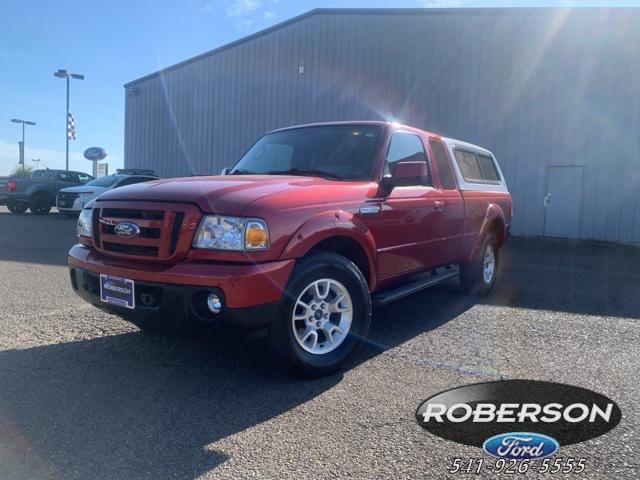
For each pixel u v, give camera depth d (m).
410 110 17.05
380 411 3.20
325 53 18.30
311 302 3.65
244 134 20.47
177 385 3.58
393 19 17.16
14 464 2.58
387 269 4.47
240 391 3.49
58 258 8.91
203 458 2.65
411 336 4.80
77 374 3.75
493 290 7.12
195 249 3.29
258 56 19.86
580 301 6.48
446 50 16.50
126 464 2.59
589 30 14.88
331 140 4.89
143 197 3.58
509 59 15.80
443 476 2.51
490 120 16.11
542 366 4.02
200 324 3.22
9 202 19.64
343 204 3.88
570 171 15.34
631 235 14.83
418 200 4.81
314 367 3.61
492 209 6.56
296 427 2.99
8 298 5.94
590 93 15.00
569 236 15.46
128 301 3.44
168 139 23.06
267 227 3.29
